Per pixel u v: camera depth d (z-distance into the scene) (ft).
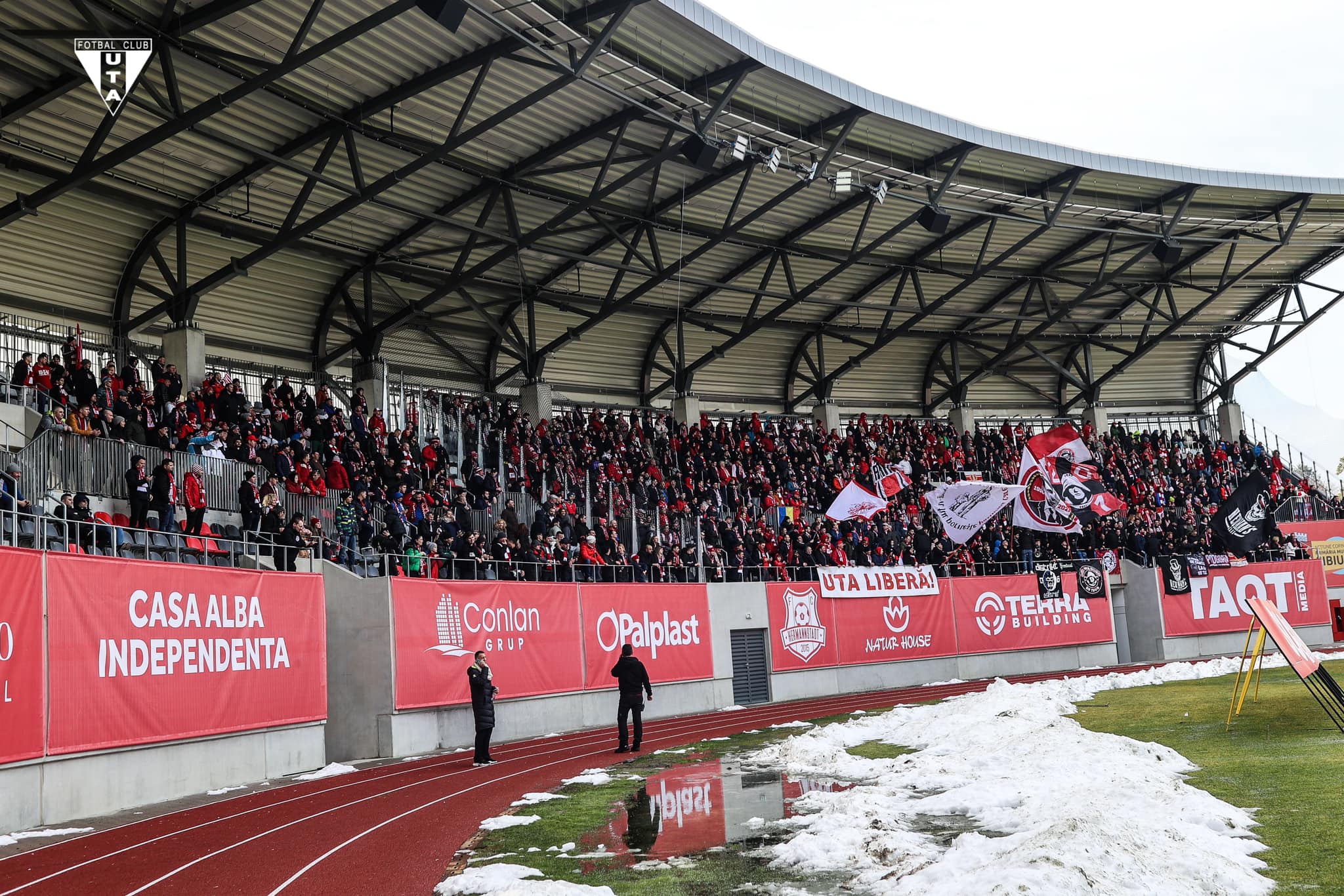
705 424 140.05
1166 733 64.13
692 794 52.70
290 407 91.71
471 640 80.79
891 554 134.10
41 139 80.89
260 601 65.16
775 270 135.13
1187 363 185.68
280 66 71.92
